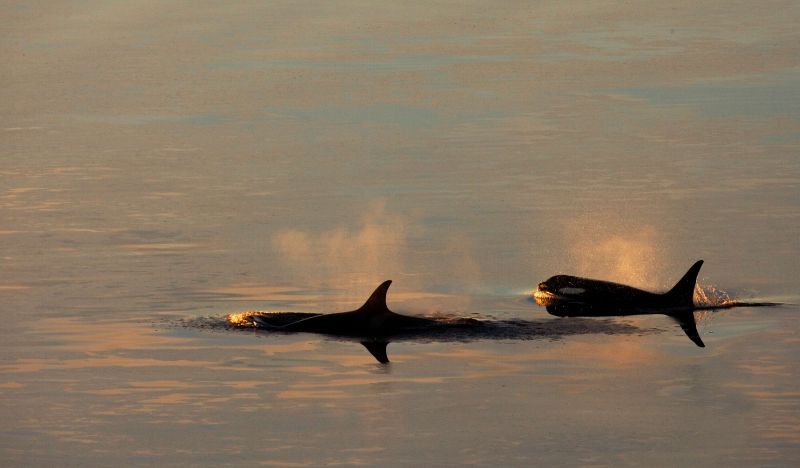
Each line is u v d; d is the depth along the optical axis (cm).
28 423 6331
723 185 13200
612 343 7700
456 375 7056
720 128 16825
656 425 6256
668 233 11088
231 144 16438
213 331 7988
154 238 11125
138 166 15000
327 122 18000
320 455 5903
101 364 7306
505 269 9856
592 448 5969
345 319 7956
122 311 8550
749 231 11038
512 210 12238
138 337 7869
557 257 10269
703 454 5875
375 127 17512
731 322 8169
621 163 14625
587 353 7481
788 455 5853
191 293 9088
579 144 15925
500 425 6278
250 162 15150
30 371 7181
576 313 8438
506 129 17150
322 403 6606
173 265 10044
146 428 6256
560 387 6856
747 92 19862
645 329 8012
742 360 7306
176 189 13562
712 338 7788
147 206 12644
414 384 6906
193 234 11294
